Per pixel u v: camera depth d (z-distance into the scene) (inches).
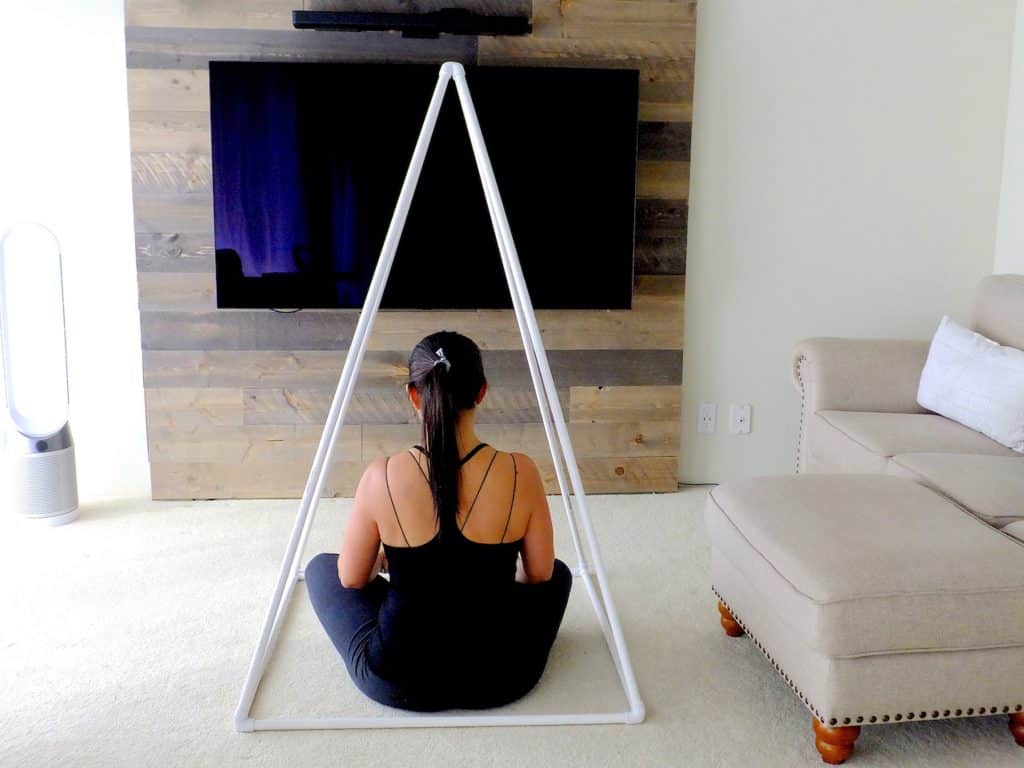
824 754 83.8
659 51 144.0
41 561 125.2
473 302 144.6
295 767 82.4
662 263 149.1
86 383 148.3
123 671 98.0
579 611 113.0
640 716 89.8
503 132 140.5
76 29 139.4
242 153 138.2
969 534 88.5
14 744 85.1
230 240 140.3
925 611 80.4
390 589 88.4
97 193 143.4
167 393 146.4
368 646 89.1
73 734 86.9
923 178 153.8
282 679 96.9
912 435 122.4
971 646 81.7
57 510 138.4
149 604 113.1
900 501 97.0
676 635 107.0
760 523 93.7
